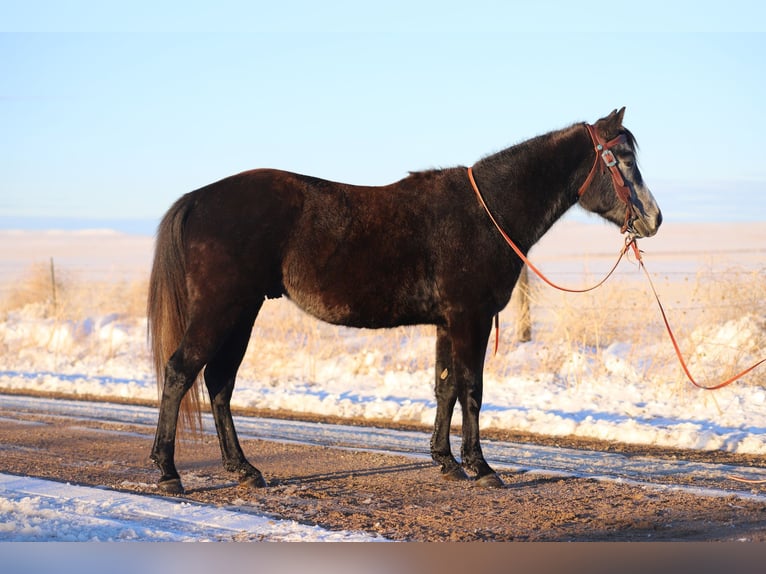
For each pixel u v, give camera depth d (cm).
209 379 710
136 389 1395
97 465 806
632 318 1398
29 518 579
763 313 1303
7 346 1930
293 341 1611
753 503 623
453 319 692
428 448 895
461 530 554
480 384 695
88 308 2345
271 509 620
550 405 1112
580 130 734
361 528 563
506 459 816
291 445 912
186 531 554
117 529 549
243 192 671
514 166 717
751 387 1116
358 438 959
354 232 676
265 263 665
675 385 1122
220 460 833
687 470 754
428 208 693
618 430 930
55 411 1211
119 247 8175
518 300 1478
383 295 684
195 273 658
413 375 1366
